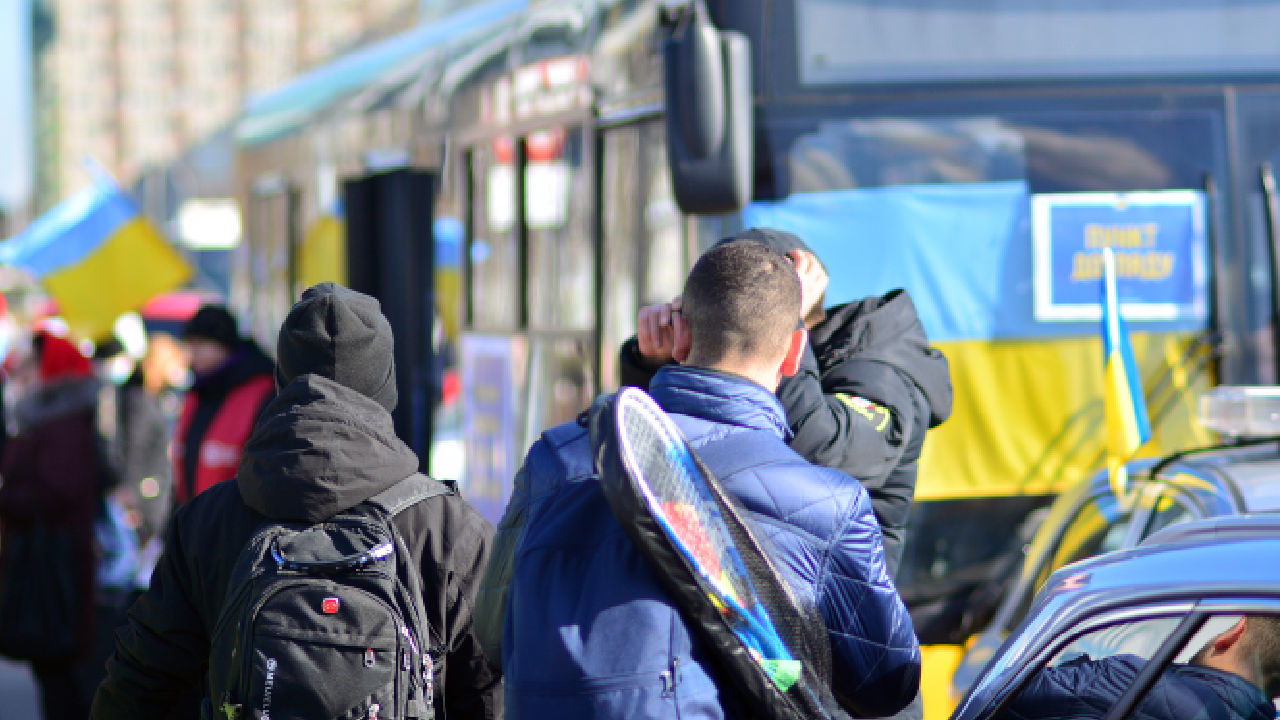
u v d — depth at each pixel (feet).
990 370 61.93
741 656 24.63
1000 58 61.87
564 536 26.03
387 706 28.58
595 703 24.34
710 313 27.91
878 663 26.78
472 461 86.58
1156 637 24.97
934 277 61.57
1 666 106.42
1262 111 62.85
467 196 87.20
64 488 73.26
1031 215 62.13
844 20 60.95
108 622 86.58
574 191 71.92
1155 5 62.54
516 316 79.15
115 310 128.16
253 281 143.13
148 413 96.27
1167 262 62.80
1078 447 62.23
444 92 90.84
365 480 31.09
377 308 33.68
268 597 28.78
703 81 53.36
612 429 24.84
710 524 25.12
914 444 37.78
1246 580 23.98
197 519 32.42
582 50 71.26
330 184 115.34
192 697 34.17
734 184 53.78
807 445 33.91
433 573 31.42
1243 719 23.67
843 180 60.85
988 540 61.52
